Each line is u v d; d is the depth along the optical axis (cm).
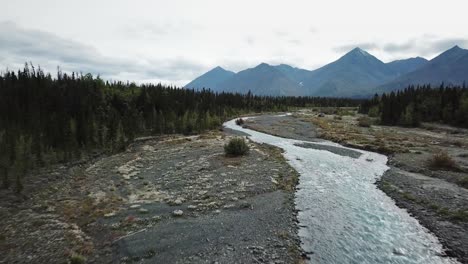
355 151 4928
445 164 3534
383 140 5809
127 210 2350
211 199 2564
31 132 4791
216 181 3080
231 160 4016
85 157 4503
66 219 2198
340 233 1955
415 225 2073
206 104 11719
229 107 13975
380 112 11175
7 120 4956
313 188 2917
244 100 16938
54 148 4725
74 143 4831
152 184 3056
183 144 5547
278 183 3016
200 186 2928
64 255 1677
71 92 6675
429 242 1831
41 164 3950
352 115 13175
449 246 1769
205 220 2138
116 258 1662
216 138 6181
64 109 5972
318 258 1648
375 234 1942
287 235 1908
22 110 5478
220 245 1784
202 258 1647
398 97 10650
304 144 5650
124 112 7562
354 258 1652
